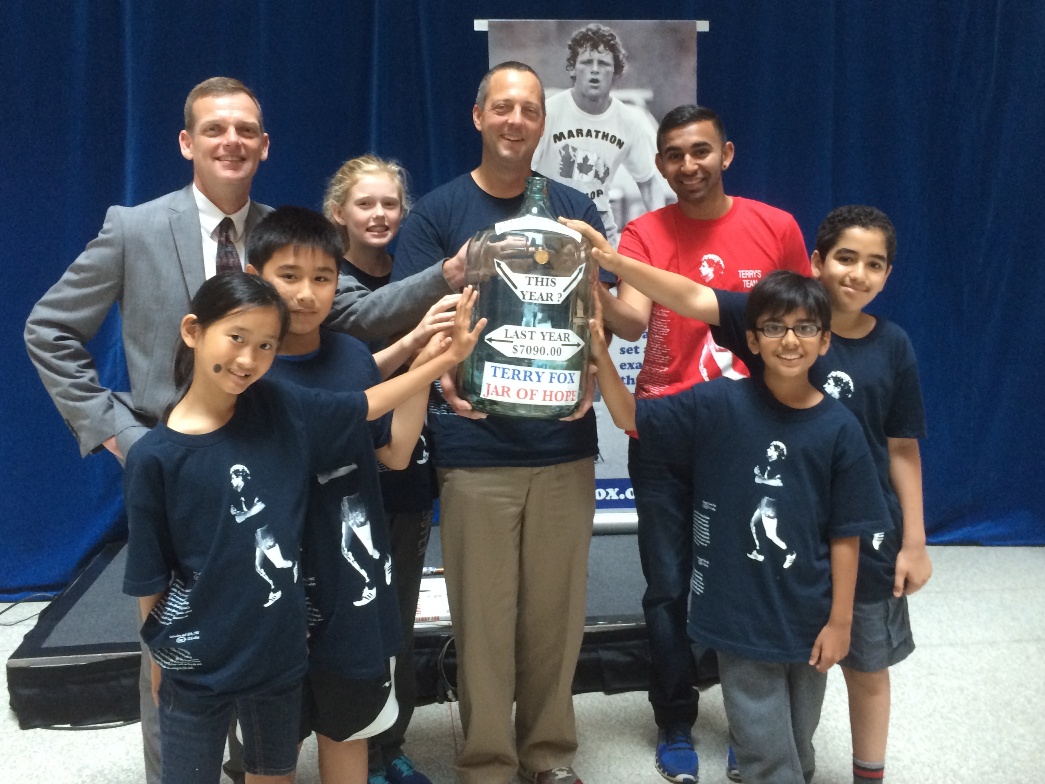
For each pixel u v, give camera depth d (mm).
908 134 2680
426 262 1456
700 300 1412
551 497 1456
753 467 1293
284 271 1170
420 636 1938
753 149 2619
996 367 2822
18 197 2391
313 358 1247
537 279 1220
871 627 1396
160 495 1033
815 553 1292
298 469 1098
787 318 1241
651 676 1725
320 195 2516
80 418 1308
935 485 2844
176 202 1381
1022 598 2438
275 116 2453
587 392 1332
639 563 2361
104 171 2432
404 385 1200
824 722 1825
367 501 1216
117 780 1655
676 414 1353
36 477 2486
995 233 2758
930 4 2637
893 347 1409
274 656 1076
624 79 2447
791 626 1283
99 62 2383
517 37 2406
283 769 1168
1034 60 2682
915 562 1428
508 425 1419
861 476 1281
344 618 1192
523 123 1383
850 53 2625
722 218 1720
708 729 1822
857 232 1359
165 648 1055
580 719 1880
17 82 2352
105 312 1374
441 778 1653
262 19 2398
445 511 1471
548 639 1532
